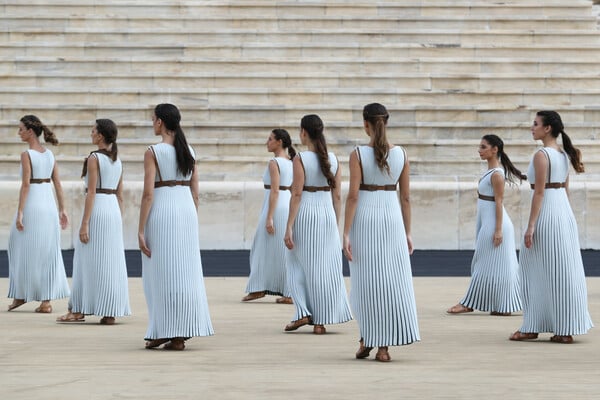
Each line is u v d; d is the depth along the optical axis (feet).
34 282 75.66
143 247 57.00
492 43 152.25
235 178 128.88
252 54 148.97
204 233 122.52
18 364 52.31
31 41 150.61
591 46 148.97
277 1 156.66
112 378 48.24
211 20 154.92
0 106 137.49
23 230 75.51
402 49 149.28
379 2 156.87
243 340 61.82
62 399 43.11
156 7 156.87
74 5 156.87
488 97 141.18
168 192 57.06
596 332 65.77
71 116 138.10
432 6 157.07
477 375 49.39
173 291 56.80
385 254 53.16
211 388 45.68
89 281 68.80
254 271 82.28
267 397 43.65
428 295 86.33
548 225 61.11
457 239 122.72
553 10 158.40
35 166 75.51
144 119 138.00
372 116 53.06
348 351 57.41
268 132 135.95
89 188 68.80
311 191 66.08
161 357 54.80
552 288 61.00
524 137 135.54
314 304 65.36
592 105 138.92
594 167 131.44
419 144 133.28
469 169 131.23
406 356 55.52
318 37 151.94
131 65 146.30
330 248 65.77
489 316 74.54
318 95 141.28
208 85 144.15
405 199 53.72
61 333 64.44
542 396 44.14
